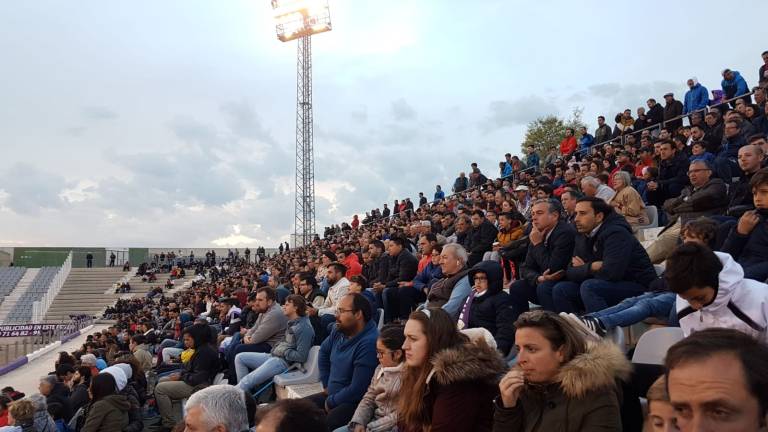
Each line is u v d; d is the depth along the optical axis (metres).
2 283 52.94
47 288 52.41
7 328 33.41
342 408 5.42
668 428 1.93
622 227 5.57
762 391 1.33
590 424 2.66
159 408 8.63
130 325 21.83
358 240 20.27
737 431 1.33
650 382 3.10
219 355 9.45
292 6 48.19
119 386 8.16
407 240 13.50
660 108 16.86
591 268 5.64
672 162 10.35
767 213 4.74
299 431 2.39
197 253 67.19
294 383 7.28
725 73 15.09
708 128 13.45
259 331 8.29
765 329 3.24
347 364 5.70
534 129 51.81
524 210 13.48
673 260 3.35
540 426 2.80
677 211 7.22
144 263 56.28
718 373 1.35
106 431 7.49
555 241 6.34
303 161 48.69
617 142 18.11
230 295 17.70
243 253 67.69
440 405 3.51
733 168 9.32
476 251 10.28
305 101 48.91
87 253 62.50
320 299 10.75
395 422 4.48
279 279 17.16
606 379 2.69
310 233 47.97
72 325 35.31
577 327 2.96
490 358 3.59
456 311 6.76
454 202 19.66
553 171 16.83
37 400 7.12
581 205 5.76
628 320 4.76
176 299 32.12
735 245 4.88
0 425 8.55
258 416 2.58
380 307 10.06
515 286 6.63
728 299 3.28
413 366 3.87
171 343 14.28
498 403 3.00
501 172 23.44
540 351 2.84
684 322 3.58
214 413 3.31
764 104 11.84
